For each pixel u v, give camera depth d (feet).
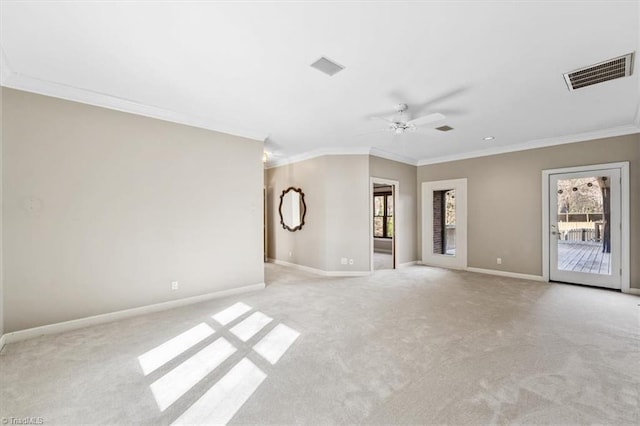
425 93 9.82
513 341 8.41
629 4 5.64
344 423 5.26
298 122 12.85
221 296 13.12
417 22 6.20
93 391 6.18
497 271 17.58
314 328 9.46
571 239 15.06
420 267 20.06
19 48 7.23
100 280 10.13
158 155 11.47
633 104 10.69
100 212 10.17
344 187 17.60
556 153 15.42
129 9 5.81
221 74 8.55
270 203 22.53
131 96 10.18
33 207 9.00
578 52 7.36
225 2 5.60
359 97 10.15
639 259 13.20
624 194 13.50
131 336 8.91
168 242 11.68
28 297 8.88
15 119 8.73
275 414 5.50
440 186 20.24
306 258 19.10
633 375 6.67
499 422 5.25
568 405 5.69
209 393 6.12
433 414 5.48
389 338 8.68
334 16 6.02
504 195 17.30
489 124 13.03
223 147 13.34
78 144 9.77
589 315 10.48
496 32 6.56
